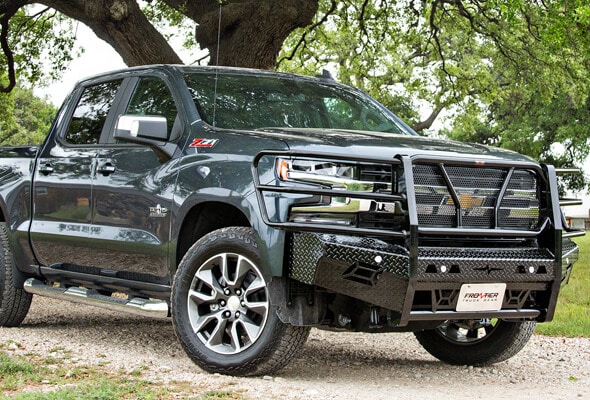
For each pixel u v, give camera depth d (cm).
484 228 508
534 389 540
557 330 828
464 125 2891
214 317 525
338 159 481
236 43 1313
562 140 4166
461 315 500
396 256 470
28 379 487
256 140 527
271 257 491
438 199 495
